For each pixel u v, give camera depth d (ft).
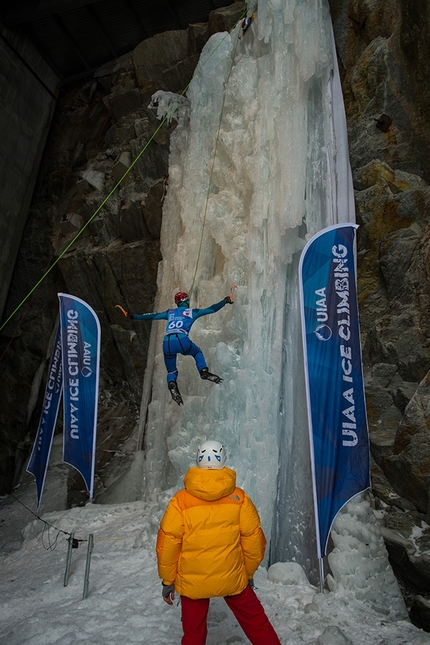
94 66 54.54
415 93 24.14
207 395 21.95
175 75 42.34
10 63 48.73
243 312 21.95
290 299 22.27
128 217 39.04
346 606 14.35
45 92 53.67
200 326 24.02
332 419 15.49
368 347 22.36
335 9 28.17
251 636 10.21
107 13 48.52
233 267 23.32
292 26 24.66
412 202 22.90
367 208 24.12
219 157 27.48
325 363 15.92
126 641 12.94
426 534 16.62
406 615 14.79
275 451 19.56
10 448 42.60
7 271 47.21
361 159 25.64
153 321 34.22
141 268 38.37
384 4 25.91
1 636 13.71
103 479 31.94
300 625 13.32
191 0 46.85
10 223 47.70
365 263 23.84
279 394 20.62
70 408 20.11
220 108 28.78
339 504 14.97
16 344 45.57
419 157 24.08
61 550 21.50
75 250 43.11
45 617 14.47
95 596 15.67
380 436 19.83
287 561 17.99
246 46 28.78
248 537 10.06
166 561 9.86
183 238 28.40
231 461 20.22
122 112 47.93
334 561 15.72
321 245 16.85
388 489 18.90
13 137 48.57
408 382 20.44
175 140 34.73
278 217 22.47
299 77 23.66
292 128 22.99
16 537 33.06
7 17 48.57
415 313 20.98
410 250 21.95
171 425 24.36
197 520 9.86
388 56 25.35
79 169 50.01
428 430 17.76
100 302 41.70
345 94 27.40
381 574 15.58
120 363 40.40
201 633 9.99
